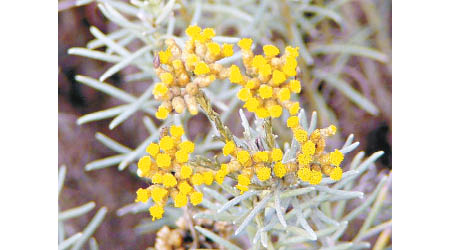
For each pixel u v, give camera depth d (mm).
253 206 297
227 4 424
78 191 440
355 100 431
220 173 274
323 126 421
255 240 287
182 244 341
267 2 401
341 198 318
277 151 277
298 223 307
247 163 275
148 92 368
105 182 446
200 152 382
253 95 275
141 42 441
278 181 285
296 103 271
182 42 343
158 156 274
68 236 419
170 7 345
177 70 278
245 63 276
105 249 432
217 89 417
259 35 418
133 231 439
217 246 340
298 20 430
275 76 271
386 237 354
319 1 440
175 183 274
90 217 436
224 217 300
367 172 408
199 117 441
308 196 315
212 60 277
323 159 277
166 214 393
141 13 353
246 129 290
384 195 344
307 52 421
